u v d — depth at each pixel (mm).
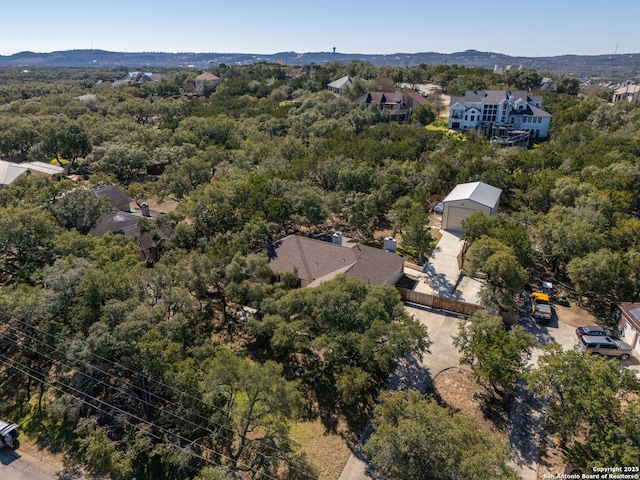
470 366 26781
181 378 20422
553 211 41344
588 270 31766
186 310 26750
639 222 38094
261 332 25391
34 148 68125
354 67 139000
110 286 25094
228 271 28891
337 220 49844
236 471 20156
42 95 126000
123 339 22172
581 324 31609
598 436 18641
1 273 34594
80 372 22359
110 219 41312
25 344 24984
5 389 25672
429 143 66875
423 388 25266
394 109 99750
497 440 17219
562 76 144000
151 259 38844
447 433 16750
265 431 22188
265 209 40219
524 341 24000
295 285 32344
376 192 47000
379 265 34906
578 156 56438
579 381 20203
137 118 99750
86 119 82938
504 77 130125
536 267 39750
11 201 41281
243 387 19516
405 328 23328
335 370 25906
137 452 20812
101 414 22641
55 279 25125
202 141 68938
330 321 24578
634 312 29500
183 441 21469
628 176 47500
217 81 151000
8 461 21344
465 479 15898
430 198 56375
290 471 19219
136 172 67500
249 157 59312
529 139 90062
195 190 46875
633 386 20953
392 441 17297
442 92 131625
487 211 45094
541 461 20703
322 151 61000
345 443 21969
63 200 40594
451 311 32719
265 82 134125
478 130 88188
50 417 23844
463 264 39469
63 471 20922
